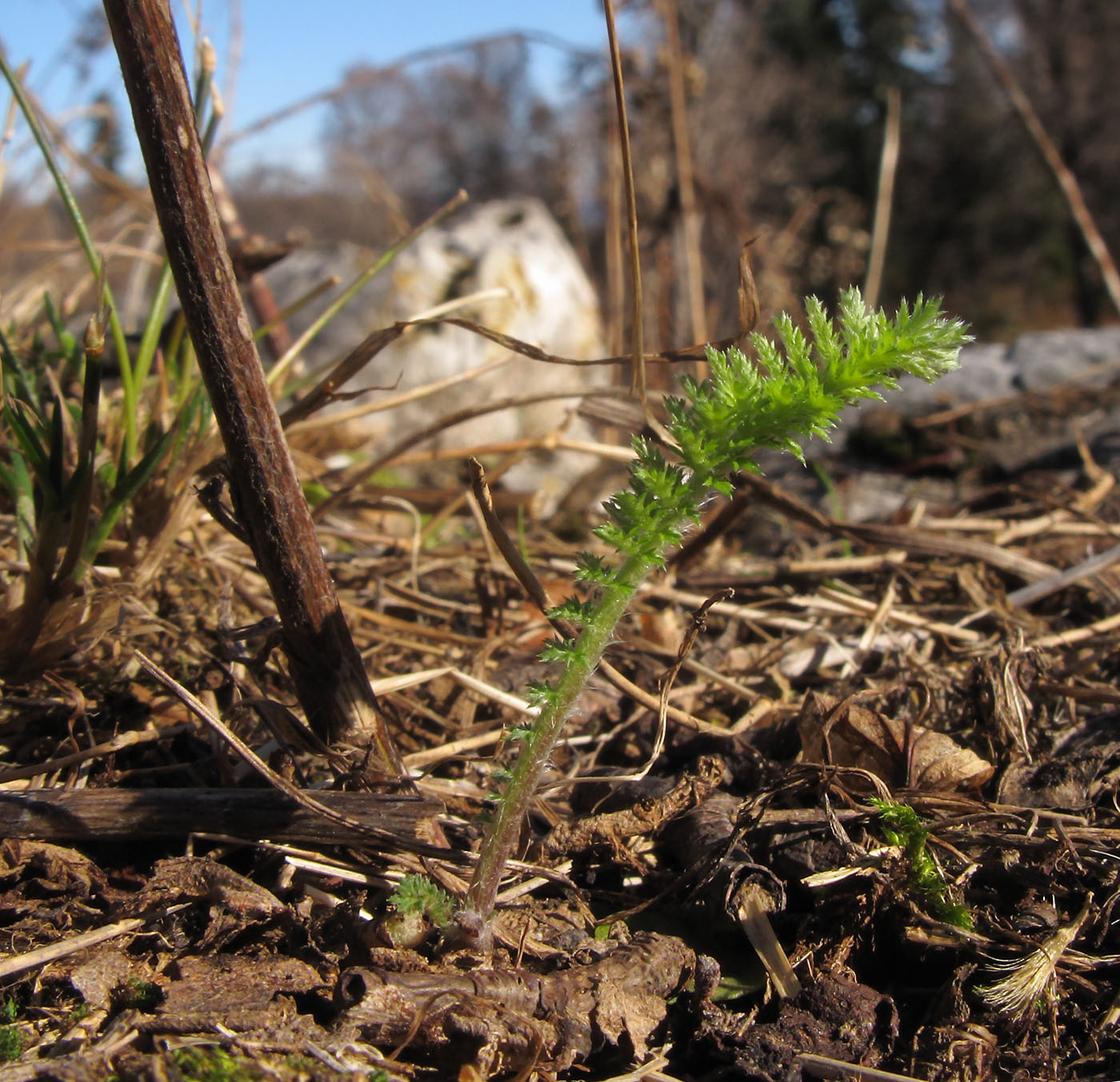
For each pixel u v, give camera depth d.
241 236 0.29
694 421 0.10
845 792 0.14
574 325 0.39
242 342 0.12
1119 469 0.30
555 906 0.13
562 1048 0.11
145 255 0.26
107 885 0.13
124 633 0.17
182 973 0.11
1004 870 0.13
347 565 0.23
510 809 0.11
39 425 0.15
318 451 0.30
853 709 0.15
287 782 0.12
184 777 0.15
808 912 0.13
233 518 0.12
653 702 0.14
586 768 0.16
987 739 0.16
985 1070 0.11
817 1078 0.11
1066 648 0.19
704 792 0.14
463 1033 0.11
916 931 0.12
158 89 0.11
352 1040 0.11
